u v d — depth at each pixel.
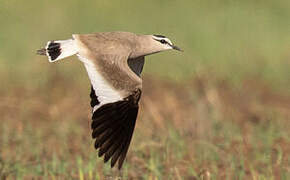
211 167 12.91
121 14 23.59
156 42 10.49
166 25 22.78
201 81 17.86
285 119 16.02
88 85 18.44
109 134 8.84
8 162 12.96
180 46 21.03
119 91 8.90
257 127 15.36
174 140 13.92
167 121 15.72
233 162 12.85
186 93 17.81
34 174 12.65
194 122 15.15
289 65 20.03
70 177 12.40
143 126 15.20
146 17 23.44
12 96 17.52
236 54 20.59
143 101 17.17
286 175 12.45
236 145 13.82
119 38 10.05
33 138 14.52
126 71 9.19
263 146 14.03
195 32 22.12
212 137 14.45
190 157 13.38
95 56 9.43
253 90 18.38
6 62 19.42
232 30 22.47
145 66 19.77
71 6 23.80
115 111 8.84
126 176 12.24
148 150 13.73
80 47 9.59
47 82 18.50
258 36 22.06
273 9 24.27
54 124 15.73
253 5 24.39
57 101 17.34
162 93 17.92
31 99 17.36
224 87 18.45
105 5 23.92
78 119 16.27
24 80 18.64
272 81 19.11
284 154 13.54
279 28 22.78
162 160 13.16
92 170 12.64
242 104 17.28
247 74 19.61
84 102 17.25
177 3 24.61
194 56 20.31
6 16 22.05
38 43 20.78
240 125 15.77
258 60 20.42
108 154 8.83
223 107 16.78
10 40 20.89
